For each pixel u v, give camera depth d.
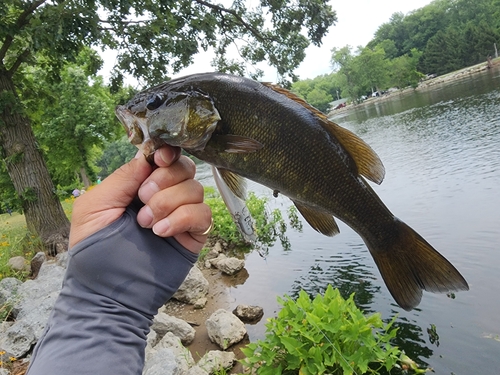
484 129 2.72
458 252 1.06
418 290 0.37
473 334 0.75
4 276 1.24
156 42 1.70
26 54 1.63
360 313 0.67
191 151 0.29
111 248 0.23
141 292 0.23
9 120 1.55
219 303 1.06
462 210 1.35
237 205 0.31
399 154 2.68
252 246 1.52
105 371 0.20
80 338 0.21
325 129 0.33
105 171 12.25
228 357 0.76
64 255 1.28
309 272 1.17
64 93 4.17
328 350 0.62
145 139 0.27
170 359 0.63
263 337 0.84
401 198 1.66
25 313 0.87
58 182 5.54
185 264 0.25
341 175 0.34
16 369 0.70
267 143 0.31
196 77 0.30
